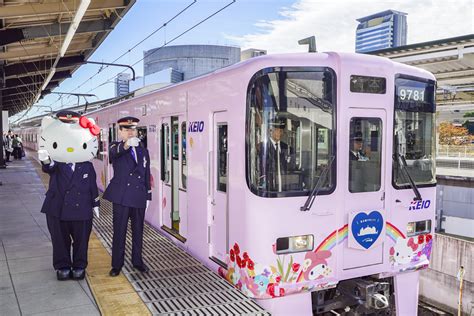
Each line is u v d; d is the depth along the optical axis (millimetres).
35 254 5758
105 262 5203
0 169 19719
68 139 4316
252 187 3824
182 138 5676
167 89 6191
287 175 3859
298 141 3896
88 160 4570
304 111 3904
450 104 18062
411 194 4500
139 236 4781
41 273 4938
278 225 3828
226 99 4258
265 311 3717
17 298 4184
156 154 6863
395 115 4340
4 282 4633
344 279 4160
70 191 4465
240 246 4020
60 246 4621
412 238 4562
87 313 3846
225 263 4488
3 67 16844
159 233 6586
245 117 3861
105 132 10898
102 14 12195
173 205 6367
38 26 11891
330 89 3996
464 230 11820
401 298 4578
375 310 4652
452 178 12914
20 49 14781
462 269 8617
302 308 3992
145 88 8398
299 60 3885
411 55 10375
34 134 36531
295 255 3910
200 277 4535
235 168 4051
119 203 4586
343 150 4059
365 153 4207
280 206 3826
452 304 9539
